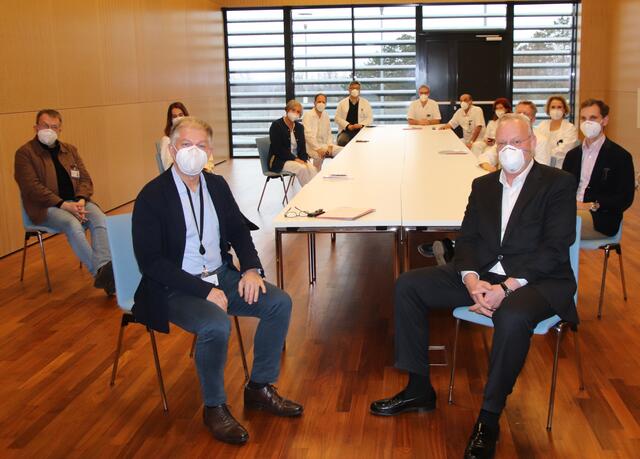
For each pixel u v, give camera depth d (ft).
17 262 18.30
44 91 21.01
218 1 39.50
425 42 39.34
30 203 15.64
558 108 18.19
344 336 12.44
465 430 8.98
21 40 19.76
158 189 9.22
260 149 24.97
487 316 8.99
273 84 41.04
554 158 17.54
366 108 32.94
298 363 11.25
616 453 8.34
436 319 13.23
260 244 19.75
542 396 9.89
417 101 33.86
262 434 9.01
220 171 36.04
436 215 11.08
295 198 13.04
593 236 13.08
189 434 9.07
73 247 15.38
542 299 8.69
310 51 40.40
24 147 15.85
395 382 10.46
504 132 9.16
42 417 9.61
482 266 9.50
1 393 10.39
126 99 27.07
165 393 10.32
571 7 38.52
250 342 12.20
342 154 20.47
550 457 8.29
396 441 8.73
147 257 9.02
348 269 17.02
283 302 9.43
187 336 12.64
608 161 13.01
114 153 25.91
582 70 38.32
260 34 40.47
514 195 9.52
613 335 12.08
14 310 14.33
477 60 39.24
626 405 9.54
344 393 10.13
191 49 35.01
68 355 11.85
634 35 33.19
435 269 9.67
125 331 12.92
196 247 9.47
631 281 15.19
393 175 15.81
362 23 39.68
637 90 32.76
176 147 9.07
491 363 8.45
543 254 8.93
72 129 22.77
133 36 27.73
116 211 25.55
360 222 10.77
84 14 23.58
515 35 39.04
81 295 15.30
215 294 8.93
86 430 9.22
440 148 21.54
